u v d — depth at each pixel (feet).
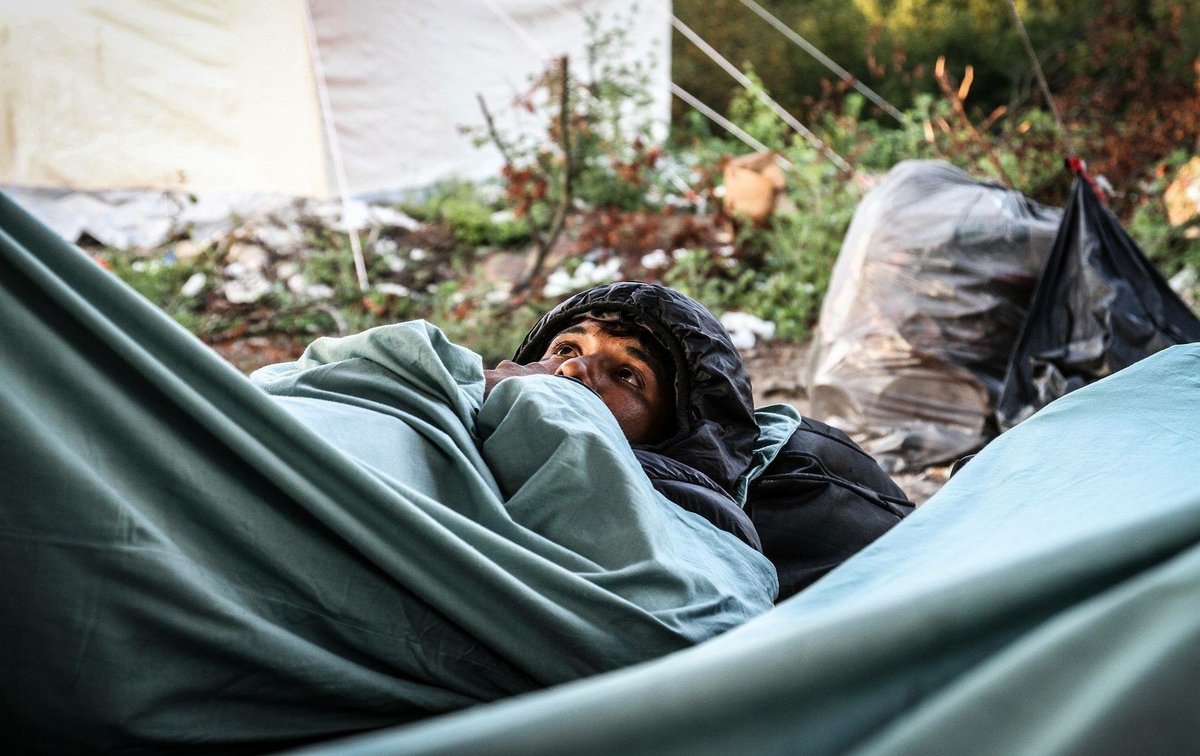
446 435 5.23
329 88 27.32
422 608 4.50
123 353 4.00
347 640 4.36
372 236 26.55
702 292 23.67
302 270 25.22
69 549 3.72
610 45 32.04
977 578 2.98
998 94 45.37
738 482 7.21
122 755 3.90
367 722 4.43
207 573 4.07
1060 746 2.60
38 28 22.77
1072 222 14.05
